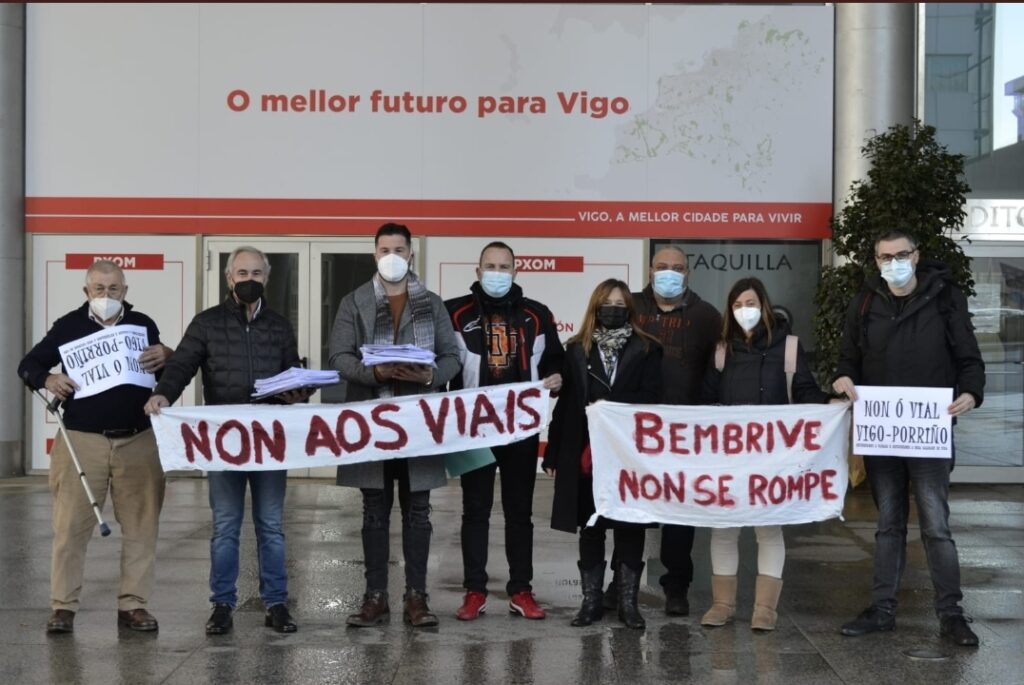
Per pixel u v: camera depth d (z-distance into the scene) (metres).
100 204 12.59
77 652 6.09
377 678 5.67
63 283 12.66
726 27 12.48
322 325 12.65
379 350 6.37
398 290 6.76
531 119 12.52
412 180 12.54
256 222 12.58
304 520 10.07
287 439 6.51
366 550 6.73
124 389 6.52
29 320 12.66
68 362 6.45
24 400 12.64
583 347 6.80
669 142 12.53
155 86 12.55
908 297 6.55
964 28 12.62
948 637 6.38
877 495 6.65
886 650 6.18
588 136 12.53
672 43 12.50
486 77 12.50
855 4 12.22
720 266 12.62
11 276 12.49
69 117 12.57
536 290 12.55
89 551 8.64
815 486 6.66
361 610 6.69
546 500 11.36
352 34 12.52
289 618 6.54
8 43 12.38
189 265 12.62
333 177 12.58
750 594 7.51
